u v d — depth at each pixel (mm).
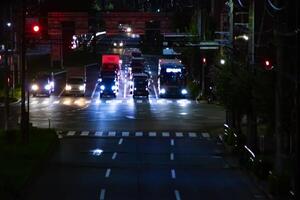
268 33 65938
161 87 137875
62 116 104500
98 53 191500
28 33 75000
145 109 115500
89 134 86938
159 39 132625
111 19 136375
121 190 49062
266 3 58031
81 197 45969
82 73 165750
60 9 136250
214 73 74938
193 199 45781
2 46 131750
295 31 41406
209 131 90688
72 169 59875
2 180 45188
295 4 43438
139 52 196000
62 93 140500
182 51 155375
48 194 47094
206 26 131750
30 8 103312
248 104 63375
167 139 83438
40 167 58969
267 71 51531
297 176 40031
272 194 45062
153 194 47594
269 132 51344
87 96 137125
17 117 101812
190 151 73562
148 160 66688
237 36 79188
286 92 45781
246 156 61156
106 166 62188
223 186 51562
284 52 45562
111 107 117938
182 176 56562
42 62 187500
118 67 159000
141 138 84000
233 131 74312
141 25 138375
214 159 67625
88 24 130500
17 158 59406
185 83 138500
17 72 142000
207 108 117375
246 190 49719
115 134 87188
